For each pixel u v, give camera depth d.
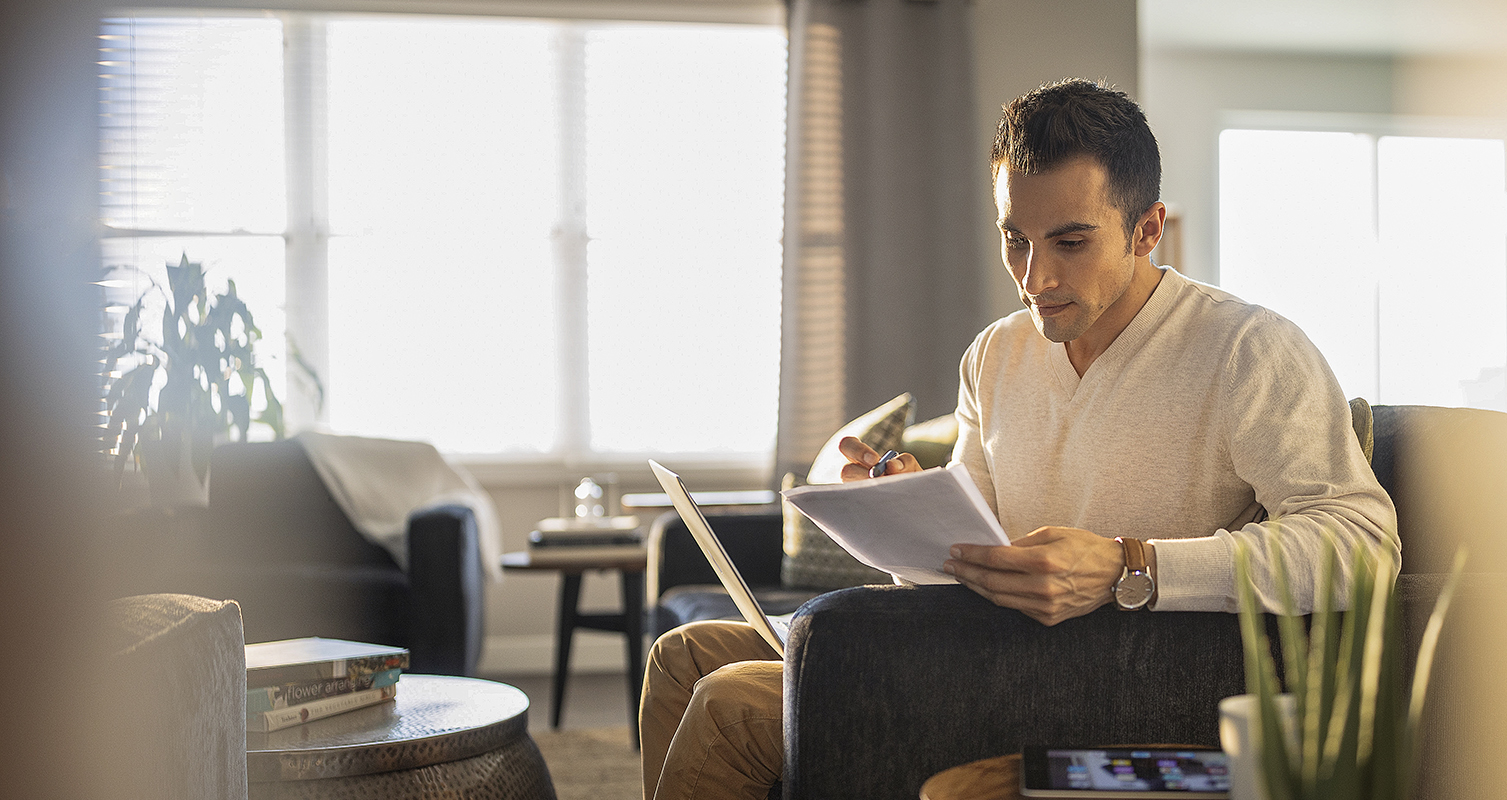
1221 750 0.95
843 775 1.09
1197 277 5.82
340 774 1.33
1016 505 1.42
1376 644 0.69
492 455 4.20
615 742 3.03
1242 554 0.74
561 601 3.19
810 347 4.02
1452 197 5.81
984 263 4.09
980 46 4.23
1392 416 1.51
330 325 4.10
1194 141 5.82
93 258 1.01
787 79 4.08
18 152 0.92
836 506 1.10
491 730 1.47
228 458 3.42
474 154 4.18
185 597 1.10
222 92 4.04
